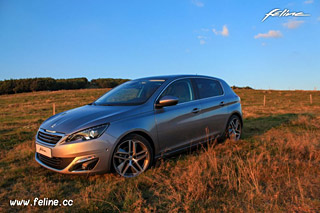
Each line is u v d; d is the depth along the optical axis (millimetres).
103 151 3141
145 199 2760
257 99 26047
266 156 4113
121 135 3275
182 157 4234
